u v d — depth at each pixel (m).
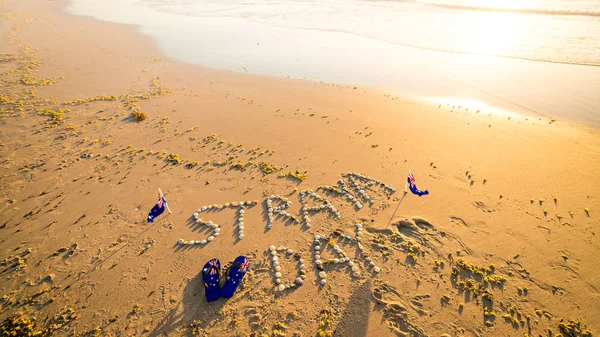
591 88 24.41
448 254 12.25
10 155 18.48
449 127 20.22
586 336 9.71
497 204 14.30
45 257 12.62
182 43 39.81
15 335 10.11
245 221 14.09
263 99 25.00
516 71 28.25
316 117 22.03
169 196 15.55
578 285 10.98
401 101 23.94
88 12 58.50
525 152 17.47
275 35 42.12
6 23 49.22
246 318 10.46
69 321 10.51
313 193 15.47
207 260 12.38
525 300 10.66
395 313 10.47
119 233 13.61
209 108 23.73
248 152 18.69
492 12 47.03
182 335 10.05
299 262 12.23
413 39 37.81
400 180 16.03
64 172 17.20
